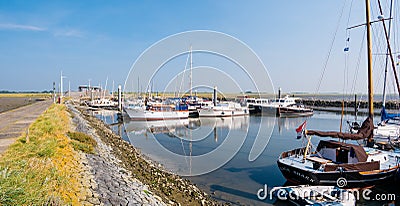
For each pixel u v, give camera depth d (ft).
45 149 36.42
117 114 185.06
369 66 58.49
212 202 40.45
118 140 90.43
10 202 19.10
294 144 90.63
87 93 347.15
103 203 26.71
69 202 23.34
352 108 241.76
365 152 44.83
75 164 35.68
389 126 72.18
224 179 52.29
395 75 67.26
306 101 313.32
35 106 148.77
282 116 191.72
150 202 31.94
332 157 46.80
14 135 50.29
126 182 36.70
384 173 43.70
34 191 21.35
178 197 39.65
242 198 42.65
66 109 136.46
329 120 167.63
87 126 98.89
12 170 22.85
